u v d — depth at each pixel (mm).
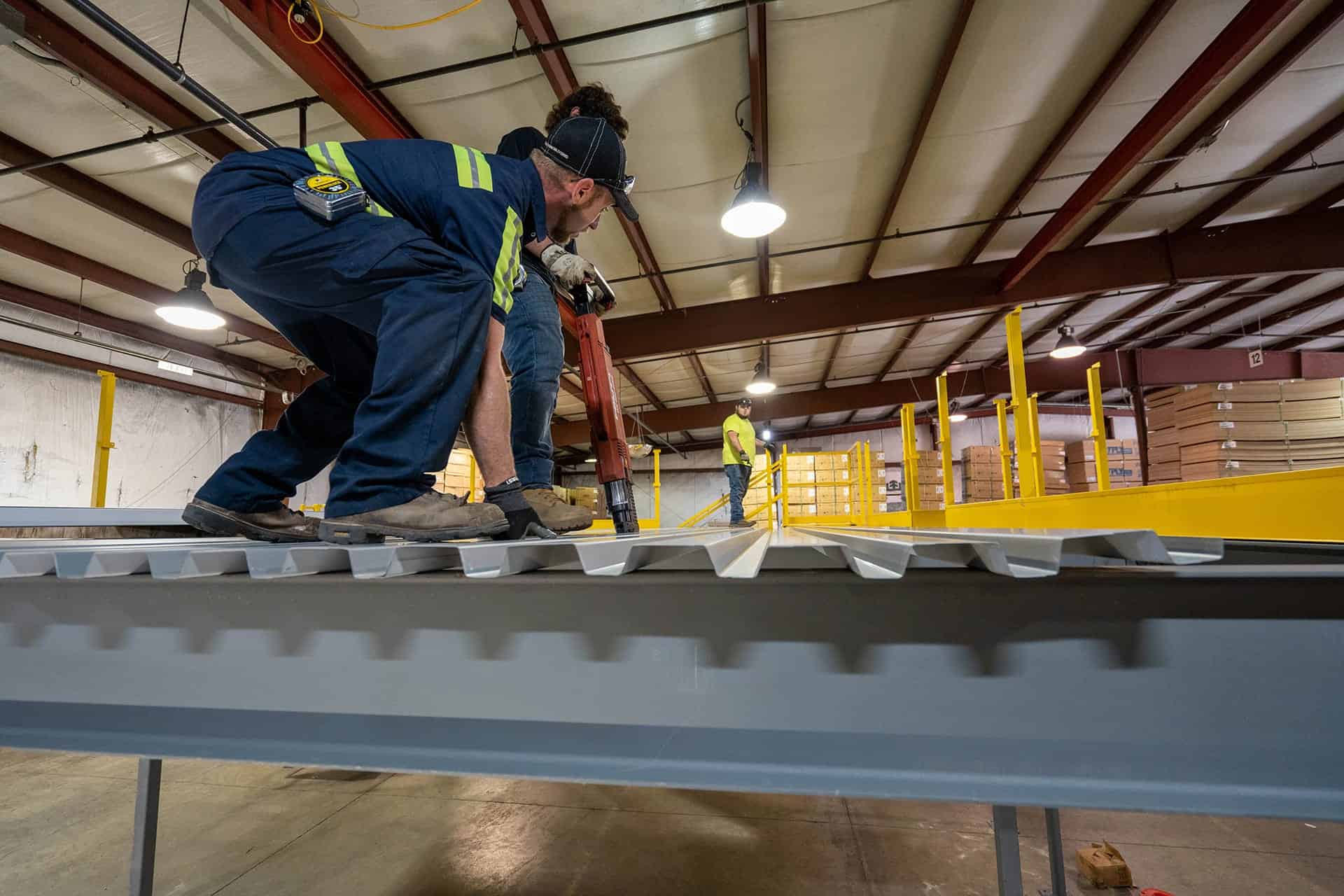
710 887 1896
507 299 1047
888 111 4602
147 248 5875
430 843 2166
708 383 12070
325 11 3432
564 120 1217
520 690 590
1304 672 505
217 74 3814
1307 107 4902
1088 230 6750
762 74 4074
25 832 2248
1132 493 2055
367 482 887
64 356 7082
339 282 937
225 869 2006
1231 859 2023
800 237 6430
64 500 7125
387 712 608
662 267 6867
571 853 2094
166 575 602
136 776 2766
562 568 650
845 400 12812
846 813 2369
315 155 1004
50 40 3307
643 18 3623
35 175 4555
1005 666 531
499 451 994
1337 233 6418
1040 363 11641
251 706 630
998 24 3885
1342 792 486
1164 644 518
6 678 678
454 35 3662
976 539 582
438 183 1000
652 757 560
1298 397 5762
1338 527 1244
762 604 566
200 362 8828
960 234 6598
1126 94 4539
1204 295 9055
